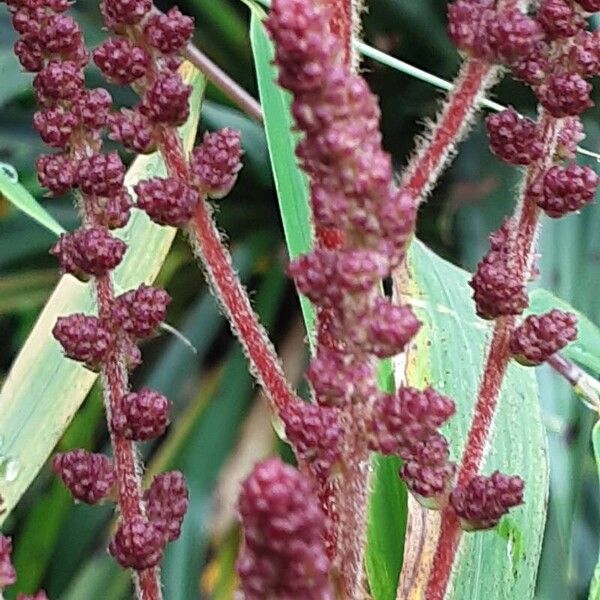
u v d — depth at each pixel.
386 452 0.07
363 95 0.06
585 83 0.09
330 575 0.08
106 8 0.09
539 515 0.13
